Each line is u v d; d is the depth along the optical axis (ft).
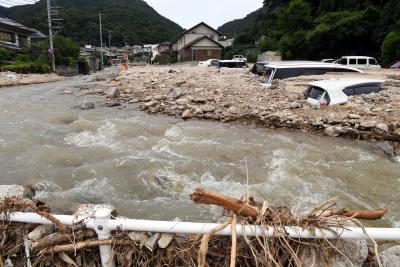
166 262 8.08
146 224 7.88
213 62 106.63
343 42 111.96
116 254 8.14
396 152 22.02
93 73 147.13
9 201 8.86
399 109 27.94
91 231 8.24
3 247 8.57
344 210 8.11
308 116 28.25
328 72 45.91
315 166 19.97
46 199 15.76
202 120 31.09
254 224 7.64
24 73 93.91
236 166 20.08
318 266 7.54
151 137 25.66
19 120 32.30
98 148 23.13
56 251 8.13
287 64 46.60
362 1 117.70
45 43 131.03
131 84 56.13
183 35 195.21
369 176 18.72
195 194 7.68
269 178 18.48
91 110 36.70
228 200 7.63
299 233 7.49
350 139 24.72
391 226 13.94
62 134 27.04
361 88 32.53
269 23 175.01
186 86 47.96
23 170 19.60
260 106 32.58
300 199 16.22
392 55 87.66
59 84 71.20
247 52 172.04
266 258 7.35
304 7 132.36
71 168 19.89
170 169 19.38
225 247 8.02
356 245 7.95
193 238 8.08
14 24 134.62
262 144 23.90
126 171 19.24
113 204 15.53
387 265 8.26
